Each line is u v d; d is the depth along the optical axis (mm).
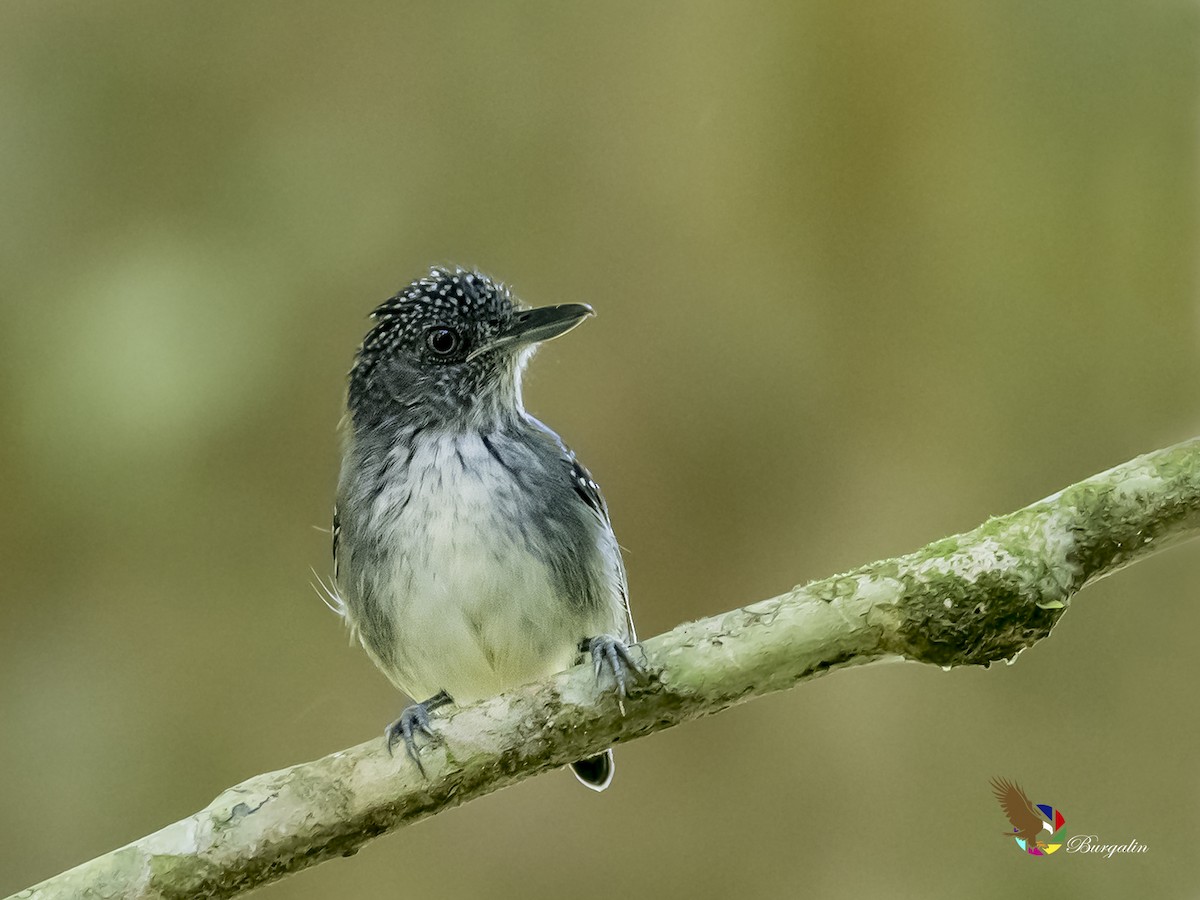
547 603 8781
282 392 11836
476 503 8758
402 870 11172
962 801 11008
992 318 11688
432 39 12133
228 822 7145
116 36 11961
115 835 11070
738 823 11141
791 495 11664
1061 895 10789
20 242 11688
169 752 11281
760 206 11797
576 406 11719
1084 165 11617
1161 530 6953
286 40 12086
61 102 11875
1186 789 10859
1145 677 11039
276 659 11516
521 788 11320
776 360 11742
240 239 11977
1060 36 11547
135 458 11602
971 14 11523
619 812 11250
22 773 11070
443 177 12078
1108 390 11641
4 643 11305
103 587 11516
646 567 11602
